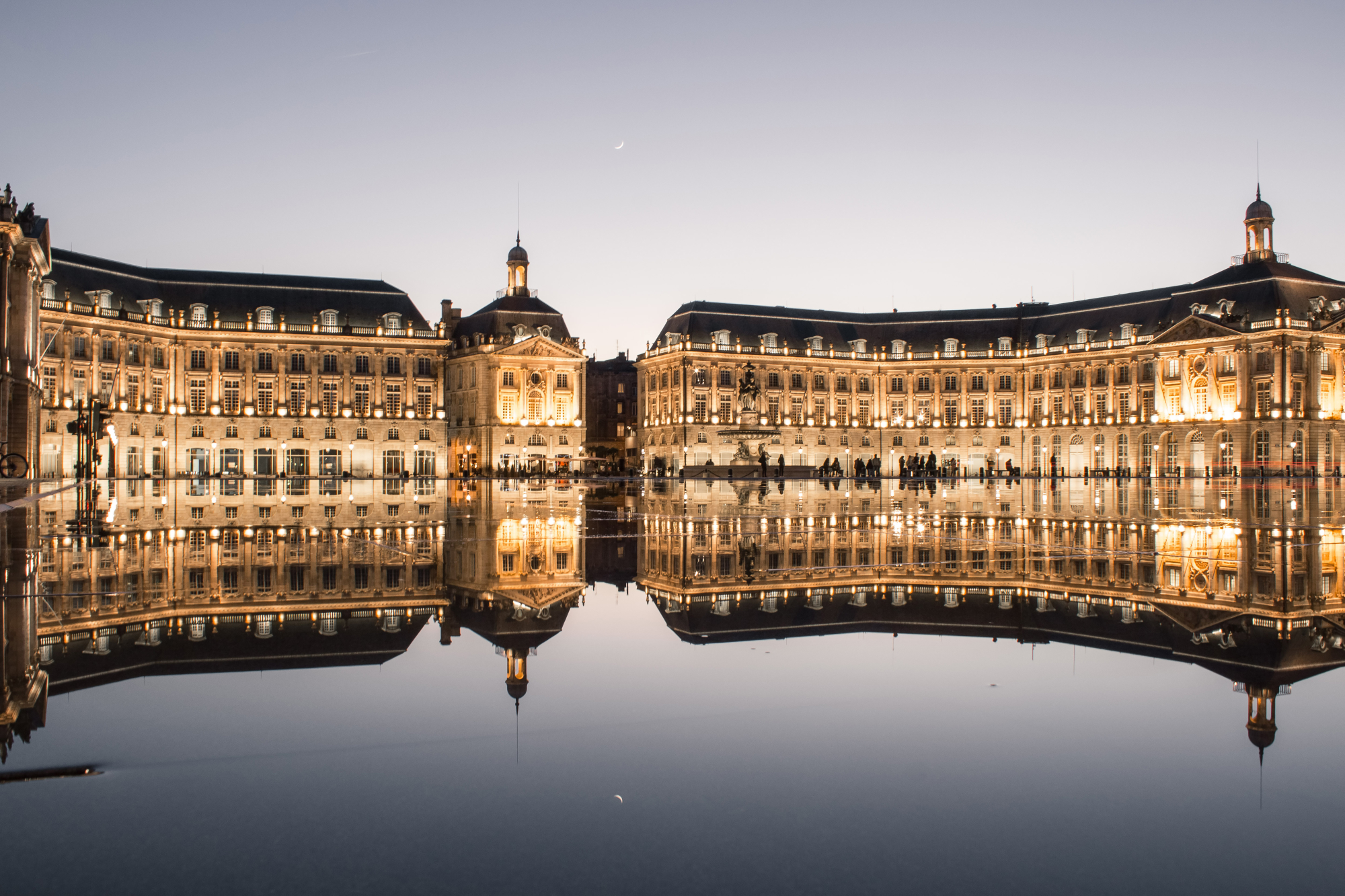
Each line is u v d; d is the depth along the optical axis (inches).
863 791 211.2
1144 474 4527.6
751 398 5132.9
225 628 404.5
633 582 572.1
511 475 4434.1
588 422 6427.2
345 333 4520.2
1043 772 223.1
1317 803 203.0
